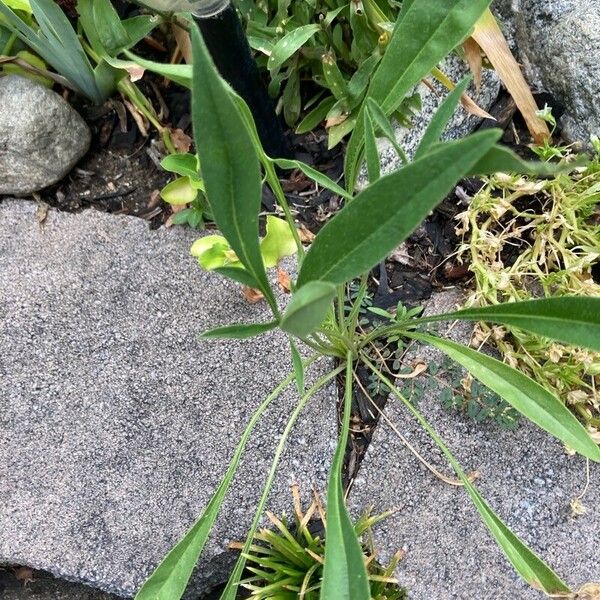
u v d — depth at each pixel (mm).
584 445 328
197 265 469
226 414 427
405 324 384
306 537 390
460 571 381
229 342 444
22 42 513
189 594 411
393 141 299
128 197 515
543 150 441
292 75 488
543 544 384
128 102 532
